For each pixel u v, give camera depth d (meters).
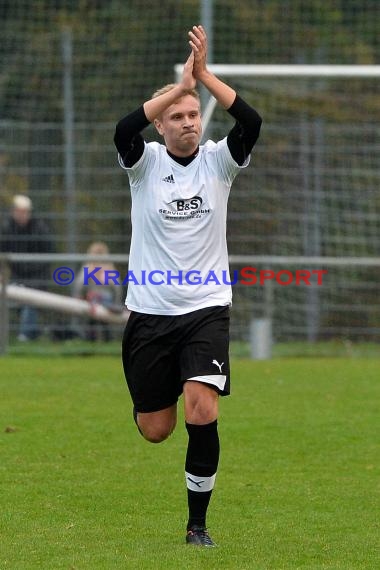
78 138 51.72
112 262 48.09
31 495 23.53
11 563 18.41
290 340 50.59
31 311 48.88
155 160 20.19
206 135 49.72
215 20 61.00
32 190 51.56
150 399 20.42
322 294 50.84
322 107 56.19
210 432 19.55
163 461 26.98
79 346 48.91
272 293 50.03
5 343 47.59
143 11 62.34
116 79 61.62
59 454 27.56
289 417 32.72
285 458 27.33
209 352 19.53
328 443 29.08
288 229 52.06
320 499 23.42
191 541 19.80
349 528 21.12
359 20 63.28
